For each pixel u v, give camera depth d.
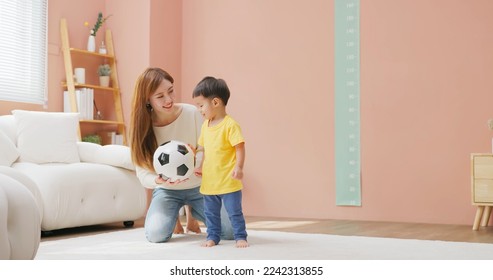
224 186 3.18
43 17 5.32
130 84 5.75
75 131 4.62
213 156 3.21
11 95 5.00
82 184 4.13
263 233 3.90
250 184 5.63
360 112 5.14
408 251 3.03
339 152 5.22
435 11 4.84
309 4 5.41
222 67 5.82
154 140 3.45
